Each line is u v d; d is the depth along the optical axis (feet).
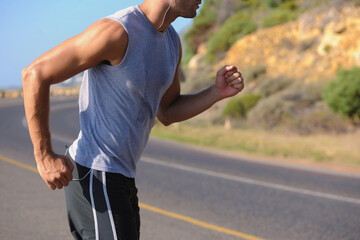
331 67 94.73
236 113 83.35
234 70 8.92
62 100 191.21
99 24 6.80
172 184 28.81
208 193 26.53
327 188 30.58
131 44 6.97
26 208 20.02
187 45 166.20
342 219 21.71
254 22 143.54
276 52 114.93
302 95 81.51
